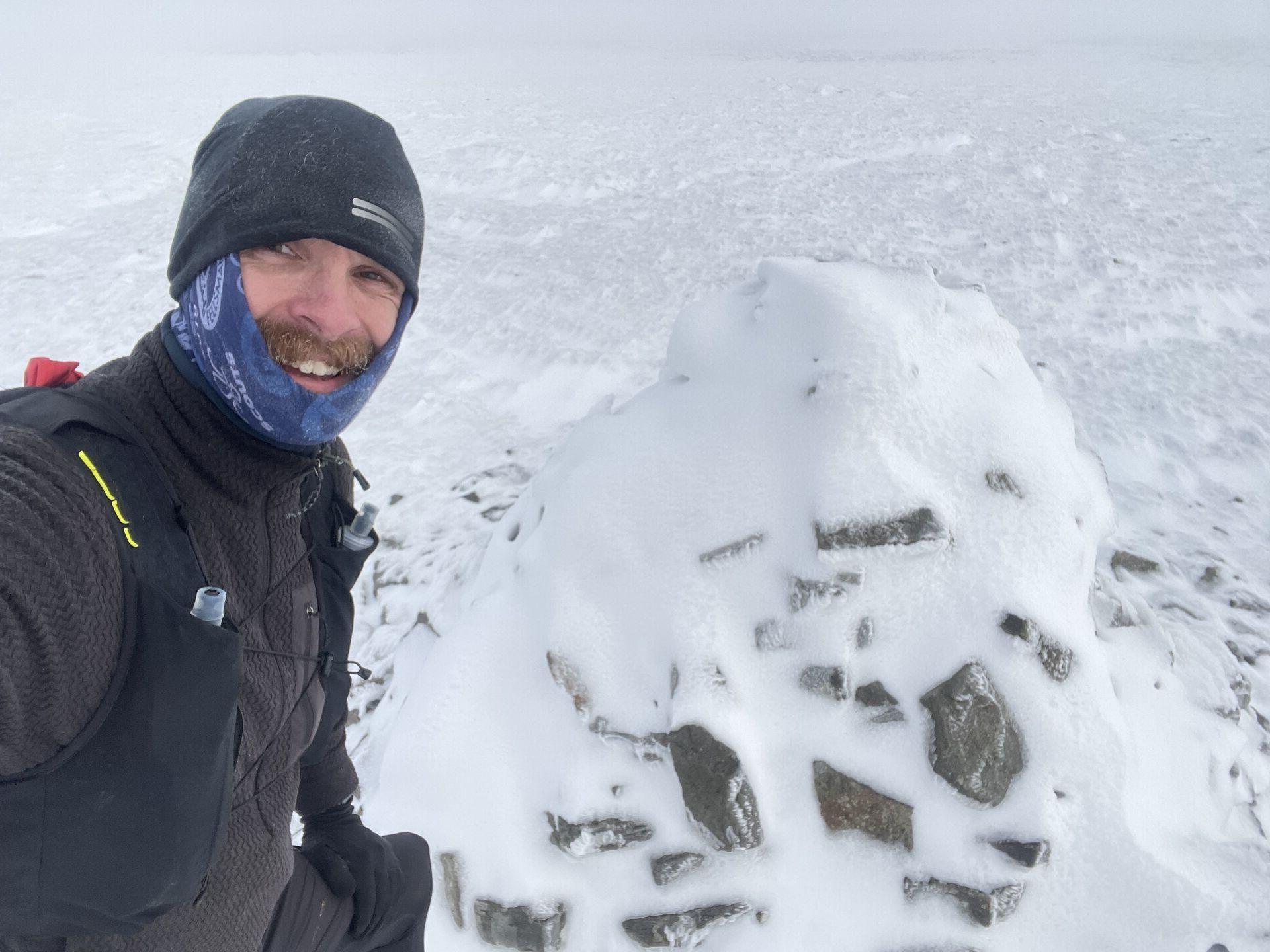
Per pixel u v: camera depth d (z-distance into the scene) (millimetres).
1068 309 7176
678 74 25703
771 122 16141
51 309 8242
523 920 2258
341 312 972
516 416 5812
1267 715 3102
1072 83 20812
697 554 2453
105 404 875
